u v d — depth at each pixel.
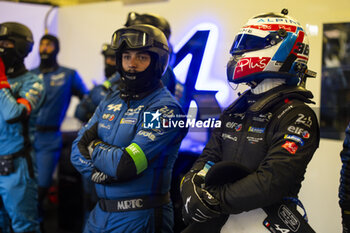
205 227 1.17
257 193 1.00
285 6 1.70
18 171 2.02
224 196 1.04
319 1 1.67
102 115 1.54
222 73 1.69
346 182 1.18
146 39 1.40
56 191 3.05
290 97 1.11
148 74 1.44
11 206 2.03
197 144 1.77
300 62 1.14
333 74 1.69
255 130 1.13
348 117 1.71
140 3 2.53
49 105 2.62
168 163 1.48
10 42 1.98
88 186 2.38
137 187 1.42
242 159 1.14
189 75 1.71
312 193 1.84
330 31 1.66
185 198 1.12
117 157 1.35
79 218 2.61
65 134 2.93
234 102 1.25
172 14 2.24
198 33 1.78
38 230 2.13
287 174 1.01
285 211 1.08
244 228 1.12
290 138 1.04
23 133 2.05
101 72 2.92
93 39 2.89
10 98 1.94
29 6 2.90
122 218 1.43
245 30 1.16
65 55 2.99
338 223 1.80
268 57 1.12
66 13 2.94
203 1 1.96
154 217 1.45
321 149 1.81
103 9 2.80
